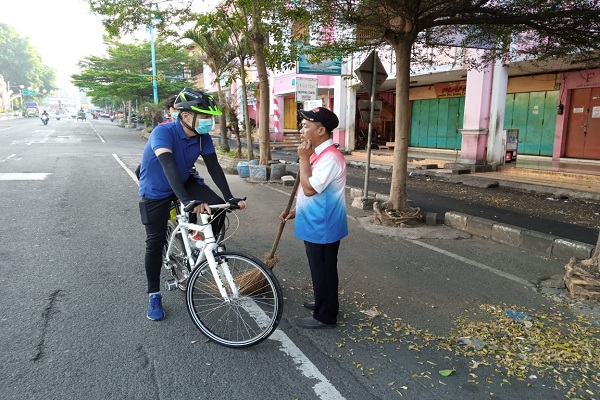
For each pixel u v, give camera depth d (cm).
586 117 1378
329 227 335
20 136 2716
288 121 2856
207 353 315
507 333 352
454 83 1839
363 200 820
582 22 617
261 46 1011
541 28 643
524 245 589
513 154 1308
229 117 1499
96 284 430
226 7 1016
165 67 3431
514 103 1591
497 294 433
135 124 4228
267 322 361
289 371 296
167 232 397
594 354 322
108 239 577
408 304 407
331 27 750
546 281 467
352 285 451
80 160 1474
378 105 806
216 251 327
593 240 614
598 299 412
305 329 355
